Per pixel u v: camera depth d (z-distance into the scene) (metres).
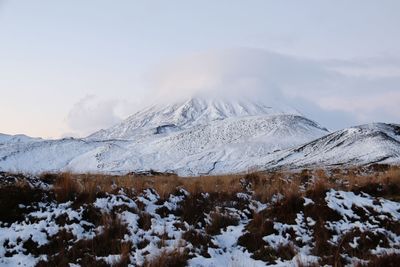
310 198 12.50
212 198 14.04
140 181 15.03
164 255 8.98
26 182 12.96
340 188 14.64
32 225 10.59
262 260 9.66
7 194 11.70
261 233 10.88
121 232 10.49
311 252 9.87
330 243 10.06
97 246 9.85
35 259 9.37
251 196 14.98
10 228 10.59
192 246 10.00
